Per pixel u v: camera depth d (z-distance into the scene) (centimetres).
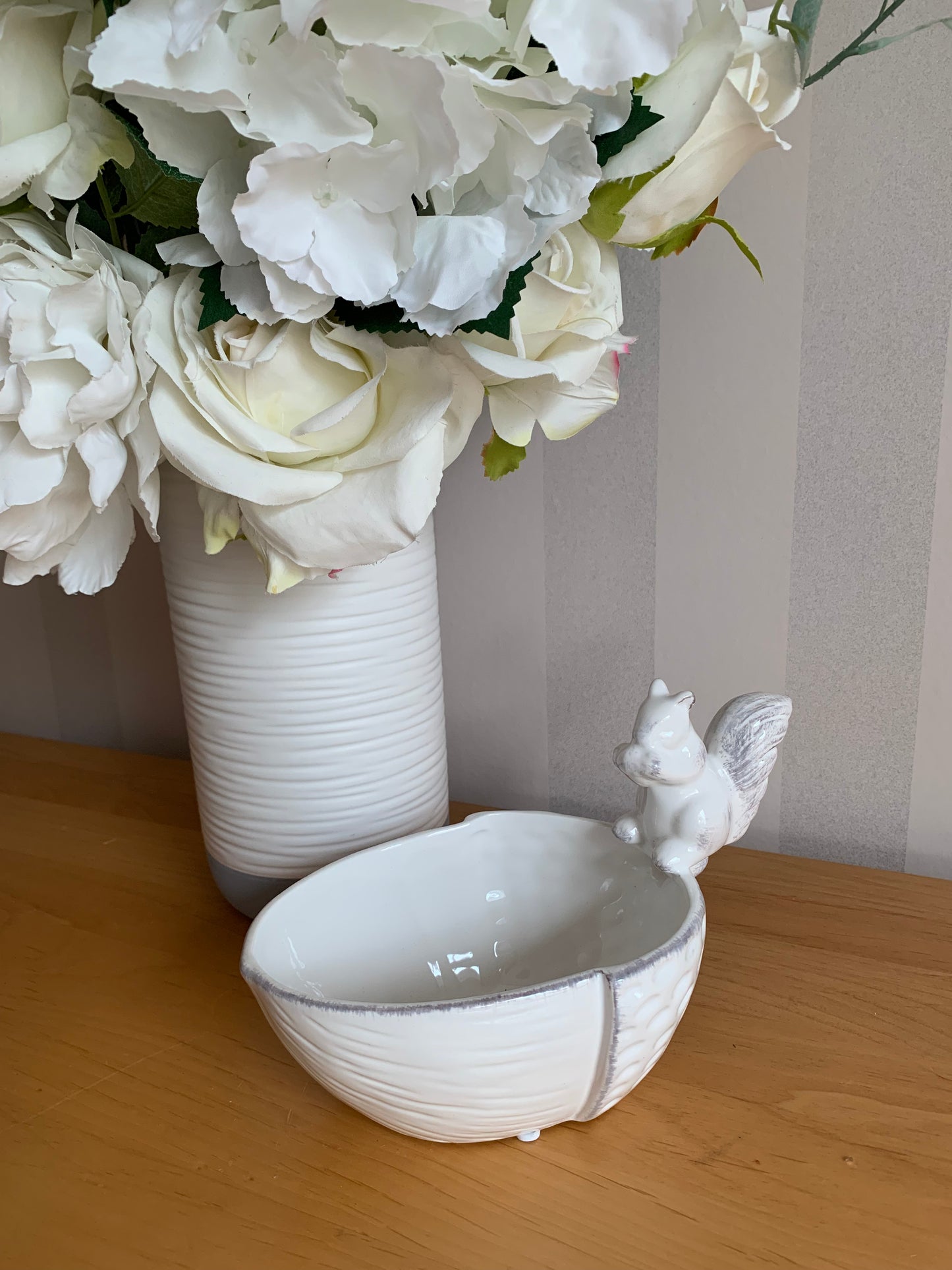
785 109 40
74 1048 48
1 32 32
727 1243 36
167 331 36
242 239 32
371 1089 38
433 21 31
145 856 67
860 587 58
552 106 34
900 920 55
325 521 36
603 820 69
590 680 67
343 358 35
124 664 83
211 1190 40
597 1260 36
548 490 64
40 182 35
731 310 57
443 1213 38
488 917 51
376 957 49
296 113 31
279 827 51
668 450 61
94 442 35
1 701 91
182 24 29
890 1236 36
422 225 35
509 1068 37
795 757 63
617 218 38
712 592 62
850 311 54
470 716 72
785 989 50
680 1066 45
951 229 51
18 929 58
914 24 49
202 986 53
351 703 49
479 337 38
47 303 33
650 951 40
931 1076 44
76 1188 40
